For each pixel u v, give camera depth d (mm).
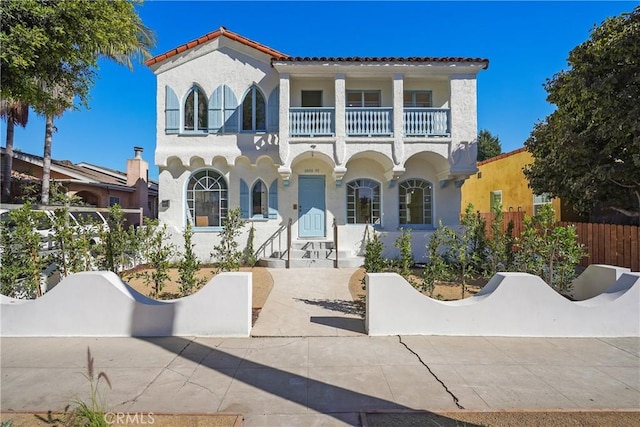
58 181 18750
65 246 7230
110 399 3721
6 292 6520
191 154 13031
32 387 3988
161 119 13125
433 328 5695
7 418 3344
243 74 13250
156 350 5059
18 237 6543
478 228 8383
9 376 4262
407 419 3361
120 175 28109
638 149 8930
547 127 12039
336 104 12352
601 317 5699
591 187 10172
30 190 17344
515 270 7715
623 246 9961
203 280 8812
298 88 13461
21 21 6855
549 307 5703
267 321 6379
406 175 13758
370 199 13734
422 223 13867
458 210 13727
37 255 6855
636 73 8789
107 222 9891
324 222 13562
